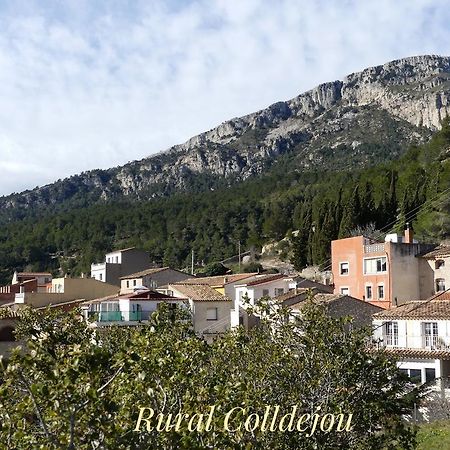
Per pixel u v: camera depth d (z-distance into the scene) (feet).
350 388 51.60
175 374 36.65
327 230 340.80
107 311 174.60
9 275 451.94
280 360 50.88
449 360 129.59
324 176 652.89
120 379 34.71
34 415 34.47
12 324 143.43
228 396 39.14
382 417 52.95
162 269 262.88
